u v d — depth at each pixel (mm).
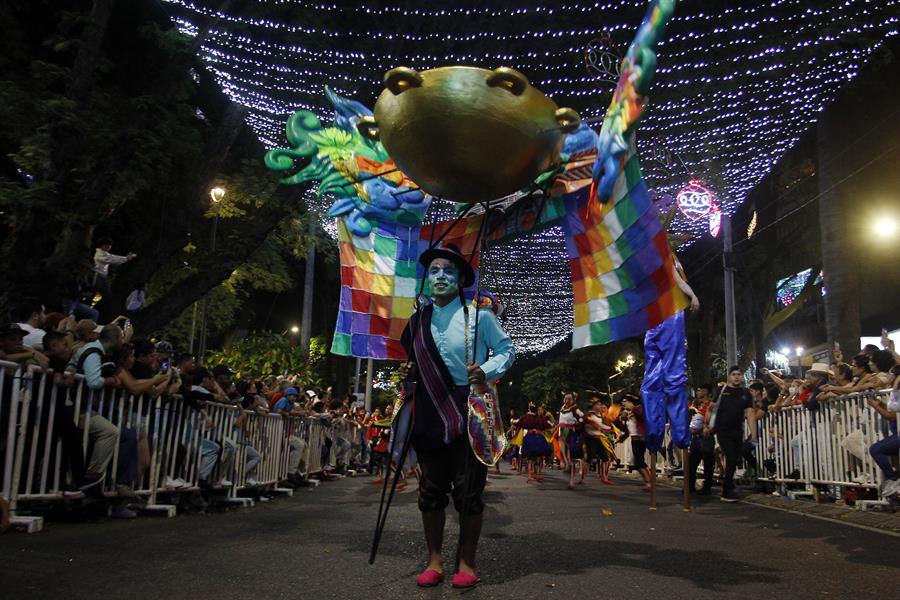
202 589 3717
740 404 10320
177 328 21812
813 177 21266
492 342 4391
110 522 6332
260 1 11281
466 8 12172
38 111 11570
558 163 4754
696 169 13594
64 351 5887
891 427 8016
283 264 21594
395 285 6125
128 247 18484
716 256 23062
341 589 3828
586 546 5441
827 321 16125
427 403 4219
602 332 5355
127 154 11734
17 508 5711
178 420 7434
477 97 3975
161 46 11344
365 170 6168
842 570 4621
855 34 11070
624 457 20125
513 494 11031
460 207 5910
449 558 4840
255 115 12984
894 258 20938
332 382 36031
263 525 6445
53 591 3559
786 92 11750
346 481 14695
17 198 10516
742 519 7668
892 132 17203
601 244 5375
